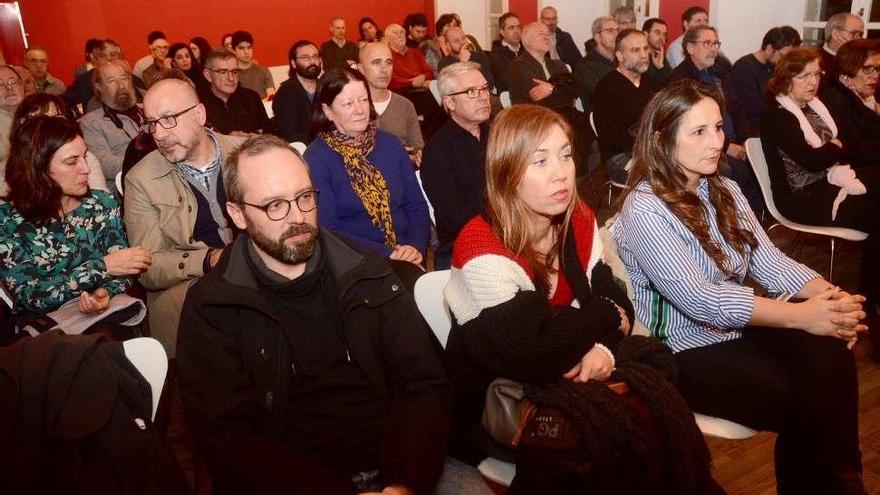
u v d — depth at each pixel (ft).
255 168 4.48
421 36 25.90
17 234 6.77
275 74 30.07
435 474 4.41
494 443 4.89
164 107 7.16
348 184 8.13
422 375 4.83
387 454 4.44
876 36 19.34
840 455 5.05
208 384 4.47
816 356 5.08
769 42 15.66
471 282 4.64
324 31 30.99
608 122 13.58
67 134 6.75
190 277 7.08
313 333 4.78
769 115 9.98
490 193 4.85
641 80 14.11
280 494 4.18
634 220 5.75
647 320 5.97
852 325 5.08
